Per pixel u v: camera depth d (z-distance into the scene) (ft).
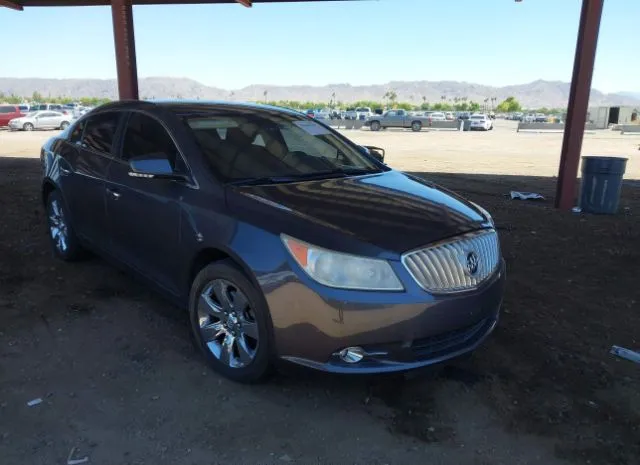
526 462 9.01
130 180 13.23
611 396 11.01
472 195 35.53
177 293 12.30
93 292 15.33
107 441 9.11
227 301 10.75
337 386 10.98
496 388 11.18
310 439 9.37
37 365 11.41
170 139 12.67
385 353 9.48
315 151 13.91
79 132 16.67
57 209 17.66
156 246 12.53
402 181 13.19
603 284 17.62
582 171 29.73
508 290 16.87
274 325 9.69
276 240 9.70
